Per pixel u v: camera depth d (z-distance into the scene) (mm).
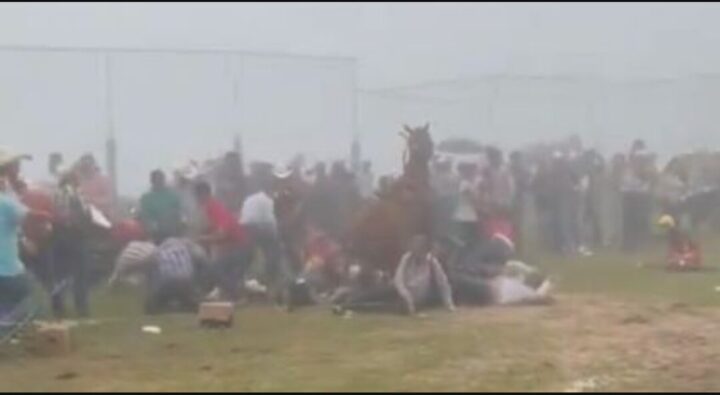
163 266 22500
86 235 22203
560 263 28141
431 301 22656
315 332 20188
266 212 24031
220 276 23453
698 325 20484
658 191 29875
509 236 26094
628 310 22203
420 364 17094
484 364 17062
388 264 22828
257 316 22094
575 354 17859
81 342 19266
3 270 18688
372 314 22250
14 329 18562
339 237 24766
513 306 22984
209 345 18938
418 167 23859
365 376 16188
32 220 21516
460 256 23984
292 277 24141
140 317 21859
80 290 22078
